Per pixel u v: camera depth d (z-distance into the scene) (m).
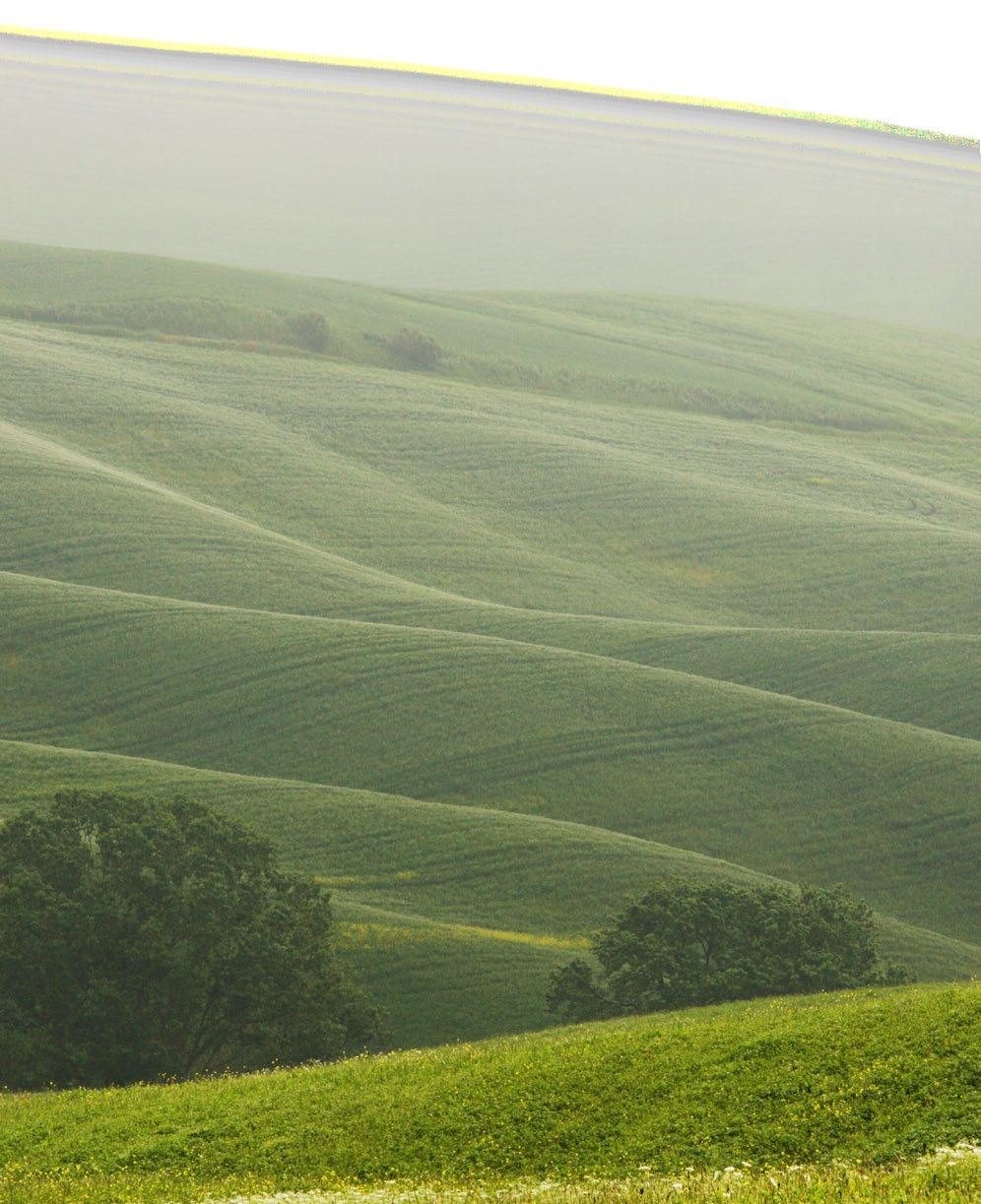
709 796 196.62
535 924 156.75
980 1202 30.50
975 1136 41.06
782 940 125.00
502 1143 48.44
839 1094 45.75
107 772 185.00
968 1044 47.28
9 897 106.75
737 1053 51.81
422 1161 48.25
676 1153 44.88
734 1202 32.69
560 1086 52.34
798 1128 44.53
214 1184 47.03
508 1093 52.66
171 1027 108.50
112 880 112.06
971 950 162.50
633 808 194.12
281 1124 54.66
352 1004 117.69
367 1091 57.78
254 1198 41.47
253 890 117.12
